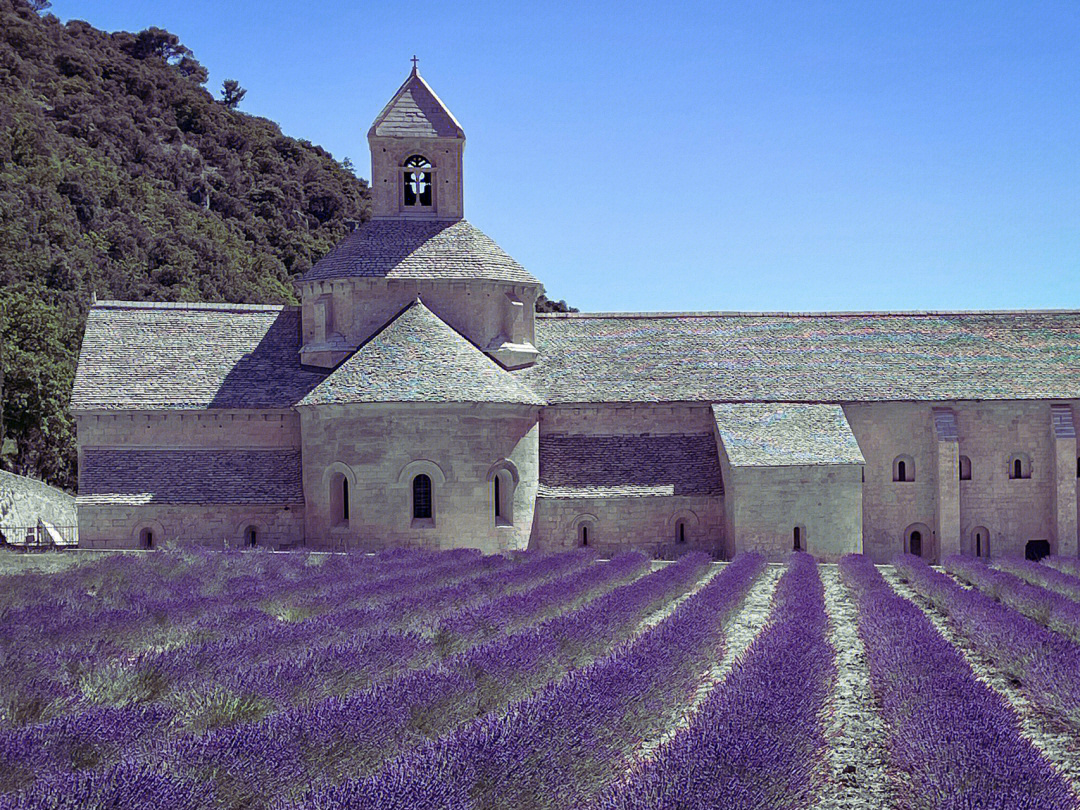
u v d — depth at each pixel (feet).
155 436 164.86
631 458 168.45
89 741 42.34
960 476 175.63
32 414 245.24
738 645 81.82
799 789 40.96
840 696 65.67
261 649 64.34
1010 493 175.83
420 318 164.14
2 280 311.27
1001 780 39.45
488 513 153.89
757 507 158.71
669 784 37.04
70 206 426.51
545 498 161.68
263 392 167.84
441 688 52.11
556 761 40.27
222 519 157.79
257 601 90.33
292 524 158.51
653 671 56.85
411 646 66.13
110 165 517.14
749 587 113.50
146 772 36.94
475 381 155.43
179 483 159.63
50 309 277.23
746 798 36.09
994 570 129.18
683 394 172.96
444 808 34.32
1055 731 56.95
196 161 604.08
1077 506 175.83
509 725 43.57
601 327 189.88
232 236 526.57
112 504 156.46
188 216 514.27
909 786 44.55
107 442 163.84
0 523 181.57
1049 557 160.04
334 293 172.55
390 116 181.57
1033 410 176.65
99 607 84.84
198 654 61.46
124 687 55.98
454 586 98.53
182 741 41.50
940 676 57.98
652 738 53.78
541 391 171.83
